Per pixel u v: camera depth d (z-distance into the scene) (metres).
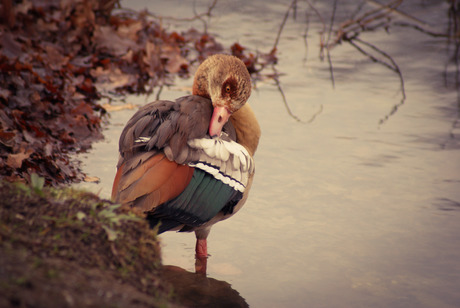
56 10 17.56
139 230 6.04
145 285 5.47
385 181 11.41
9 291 4.27
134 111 14.30
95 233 5.61
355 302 7.81
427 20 21.86
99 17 17.97
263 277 8.34
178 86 16.19
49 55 15.24
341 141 13.23
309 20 22.34
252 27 21.61
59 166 10.78
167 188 7.51
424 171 11.84
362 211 10.31
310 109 15.09
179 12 22.44
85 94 15.05
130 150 7.90
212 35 20.47
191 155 7.88
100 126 13.23
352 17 22.27
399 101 15.78
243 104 9.09
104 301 4.68
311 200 10.67
